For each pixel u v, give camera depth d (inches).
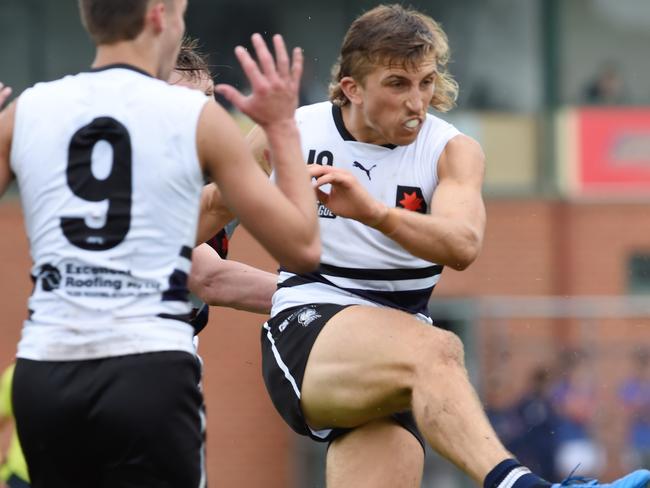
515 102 2347.4
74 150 489.7
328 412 625.9
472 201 604.1
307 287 649.0
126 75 497.4
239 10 2278.5
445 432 574.9
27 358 489.7
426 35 595.8
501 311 1946.4
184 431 490.0
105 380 479.2
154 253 486.0
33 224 495.5
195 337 723.4
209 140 488.7
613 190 2292.1
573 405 1809.8
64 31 2321.6
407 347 598.5
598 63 2364.7
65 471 493.4
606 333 1904.5
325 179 550.6
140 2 497.0
